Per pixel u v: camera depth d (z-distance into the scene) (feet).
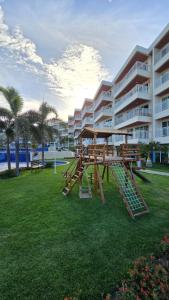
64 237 14.99
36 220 18.44
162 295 7.50
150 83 65.67
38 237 15.03
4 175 48.08
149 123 66.39
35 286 9.87
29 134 49.96
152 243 13.88
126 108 79.97
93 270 10.99
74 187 33.19
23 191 30.42
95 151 27.32
